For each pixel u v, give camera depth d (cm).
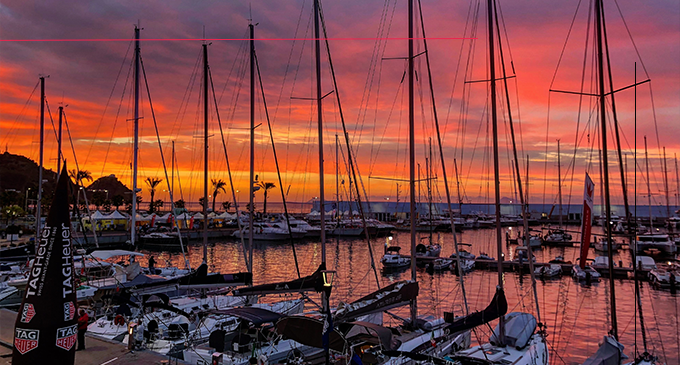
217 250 7500
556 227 12750
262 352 1560
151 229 8444
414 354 1386
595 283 4862
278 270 5409
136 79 3466
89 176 12725
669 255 7331
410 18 2217
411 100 2164
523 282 4928
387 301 1759
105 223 8306
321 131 2402
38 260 870
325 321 1162
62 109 3866
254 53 2955
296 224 9819
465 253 6431
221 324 1680
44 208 9938
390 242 8488
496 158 1880
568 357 2311
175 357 1456
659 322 3147
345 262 6247
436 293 4200
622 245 8125
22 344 848
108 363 1330
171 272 3409
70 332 877
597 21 2150
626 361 2084
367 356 1509
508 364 1574
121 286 2180
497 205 1862
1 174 14988
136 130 3438
